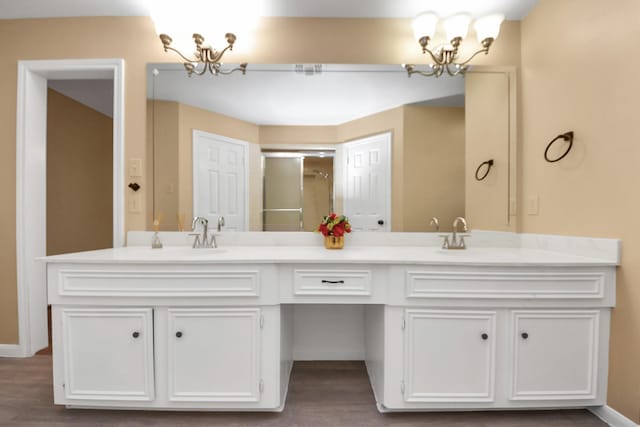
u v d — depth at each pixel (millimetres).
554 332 1397
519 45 1942
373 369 1705
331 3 1832
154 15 1735
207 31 1867
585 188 1511
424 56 1960
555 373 1399
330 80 1953
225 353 1415
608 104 1396
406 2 1817
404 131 1948
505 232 1938
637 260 1292
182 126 1930
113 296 1395
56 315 1414
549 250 1717
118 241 1916
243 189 1962
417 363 1414
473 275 1389
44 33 1932
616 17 1357
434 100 1947
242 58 1939
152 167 1932
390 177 1957
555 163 1685
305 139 1965
